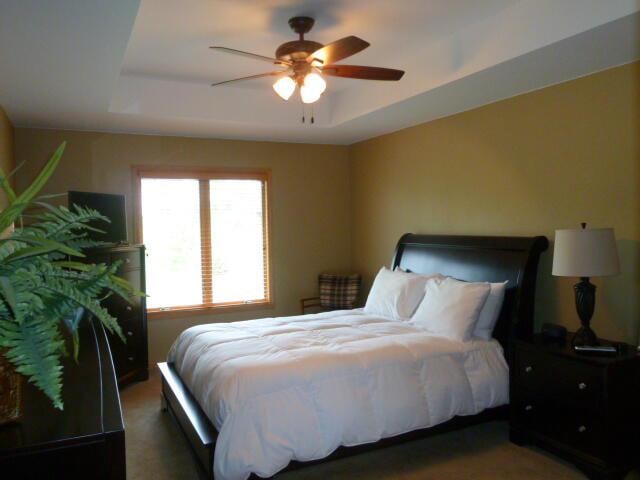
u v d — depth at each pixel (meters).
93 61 2.74
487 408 3.18
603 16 2.43
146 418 3.72
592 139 3.24
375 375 2.86
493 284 3.48
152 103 4.14
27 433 1.26
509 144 3.84
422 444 3.21
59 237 1.28
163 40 3.29
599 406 2.66
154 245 5.10
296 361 2.76
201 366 3.03
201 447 2.60
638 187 2.97
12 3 2.01
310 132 5.13
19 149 4.48
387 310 4.02
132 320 4.46
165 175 5.08
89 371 1.77
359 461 3.00
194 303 5.29
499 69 3.14
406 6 2.88
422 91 3.66
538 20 2.76
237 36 3.24
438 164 4.57
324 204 5.87
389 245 5.30
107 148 4.82
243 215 5.49
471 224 4.22
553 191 3.51
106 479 1.26
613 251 2.86
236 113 4.48
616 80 3.08
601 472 2.65
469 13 3.00
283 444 2.49
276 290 5.62
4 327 1.08
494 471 2.85
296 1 2.76
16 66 2.81
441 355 3.10
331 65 2.87
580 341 2.97
